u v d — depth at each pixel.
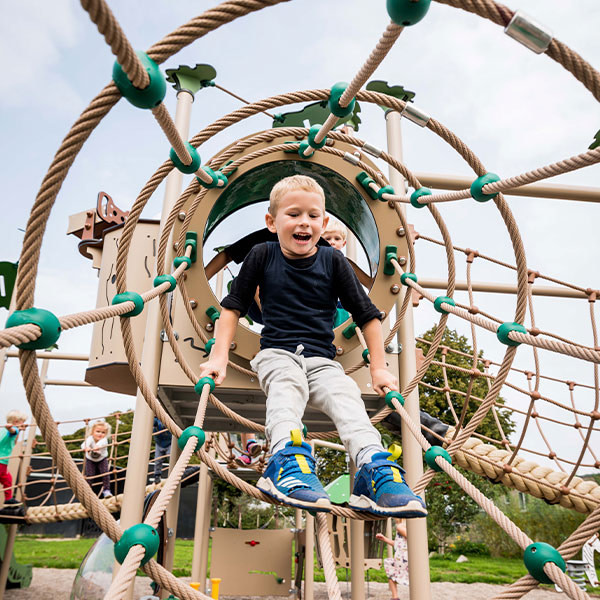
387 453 1.58
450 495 17.52
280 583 6.87
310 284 2.21
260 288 2.31
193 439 1.69
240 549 7.02
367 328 2.19
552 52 1.07
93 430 6.28
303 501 1.41
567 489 3.64
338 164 2.98
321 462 17.44
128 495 2.65
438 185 3.87
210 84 3.55
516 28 1.06
